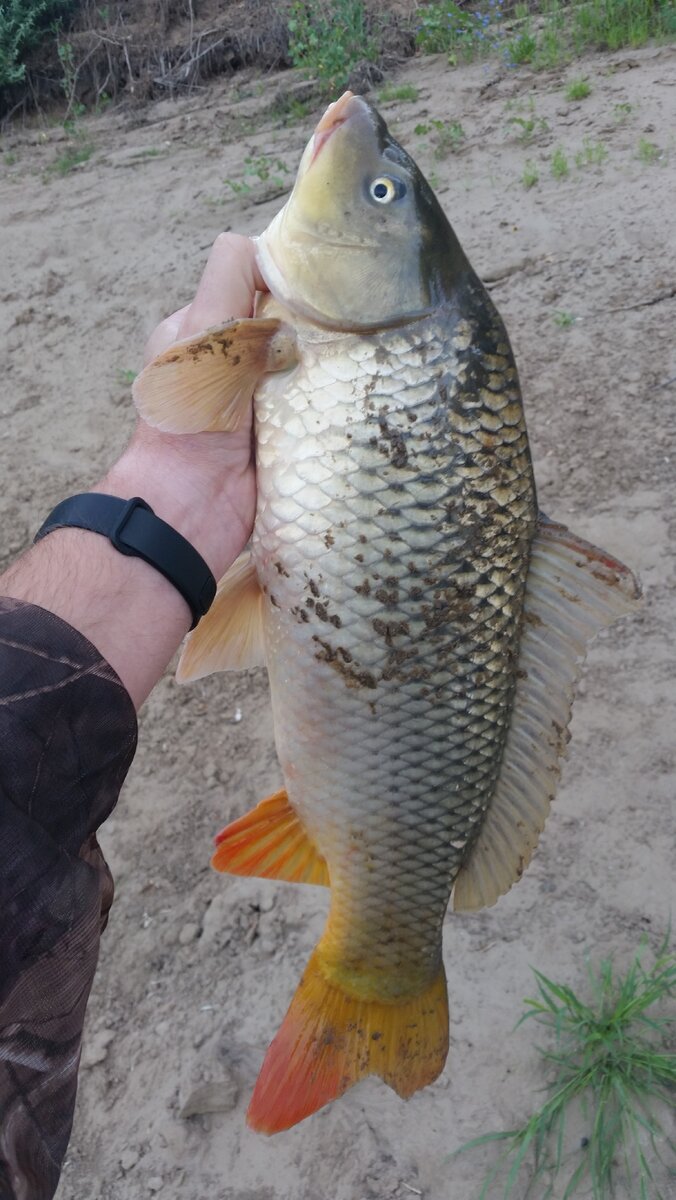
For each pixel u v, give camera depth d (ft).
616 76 4.75
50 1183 0.81
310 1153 1.73
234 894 2.16
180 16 6.70
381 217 1.06
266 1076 1.28
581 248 3.67
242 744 2.53
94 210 5.08
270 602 1.14
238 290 1.13
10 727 0.75
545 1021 1.79
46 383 4.01
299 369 1.09
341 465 1.07
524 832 1.26
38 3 6.74
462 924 1.98
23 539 3.30
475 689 1.16
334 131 1.07
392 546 1.07
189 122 5.95
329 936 1.29
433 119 4.84
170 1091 1.86
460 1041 1.82
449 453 1.07
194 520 1.11
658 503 2.70
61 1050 0.80
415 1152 1.69
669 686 2.30
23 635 0.80
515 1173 1.61
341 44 5.77
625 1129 1.65
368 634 1.10
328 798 1.19
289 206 1.11
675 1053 1.72
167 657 1.00
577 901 1.97
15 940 0.75
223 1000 1.98
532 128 4.38
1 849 0.74
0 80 6.73
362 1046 1.29
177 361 1.04
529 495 1.15
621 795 2.12
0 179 5.88
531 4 5.87
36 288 4.56
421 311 1.06
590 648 2.44
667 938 1.78
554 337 3.34
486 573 1.11
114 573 0.98
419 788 1.18
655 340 3.20
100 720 0.82
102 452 3.58
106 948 2.14
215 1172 1.75
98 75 6.67
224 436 1.13
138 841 2.35
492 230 3.91
